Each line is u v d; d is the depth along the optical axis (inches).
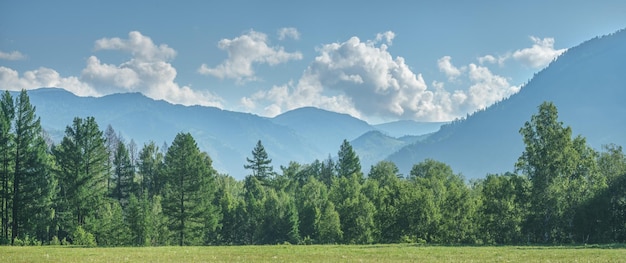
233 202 5201.8
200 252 1934.1
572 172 3324.3
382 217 3971.5
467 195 3695.9
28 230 3585.1
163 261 1465.3
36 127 3570.4
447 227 3668.8
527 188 3351.4
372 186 5196.9
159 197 4719.5
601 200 3193.9
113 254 1754.4
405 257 1690.5
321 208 4822.8
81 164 3818.9
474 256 1742.1
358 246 2694.4
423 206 3799.2
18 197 3462.1
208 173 3880.4
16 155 3489.2
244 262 1467.8
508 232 3339.1
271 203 4891.7
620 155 3582.7
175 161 3757.4
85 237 3417.8
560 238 3302.2
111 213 4052.7
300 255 1768.0
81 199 3772.1
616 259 1589.6
